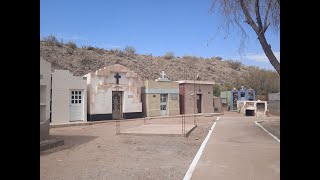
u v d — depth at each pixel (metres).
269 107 41.47
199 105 40.25
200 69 70.56
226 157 11.77
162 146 14.69
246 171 9.48
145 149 13.80
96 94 29.45
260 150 13.37
